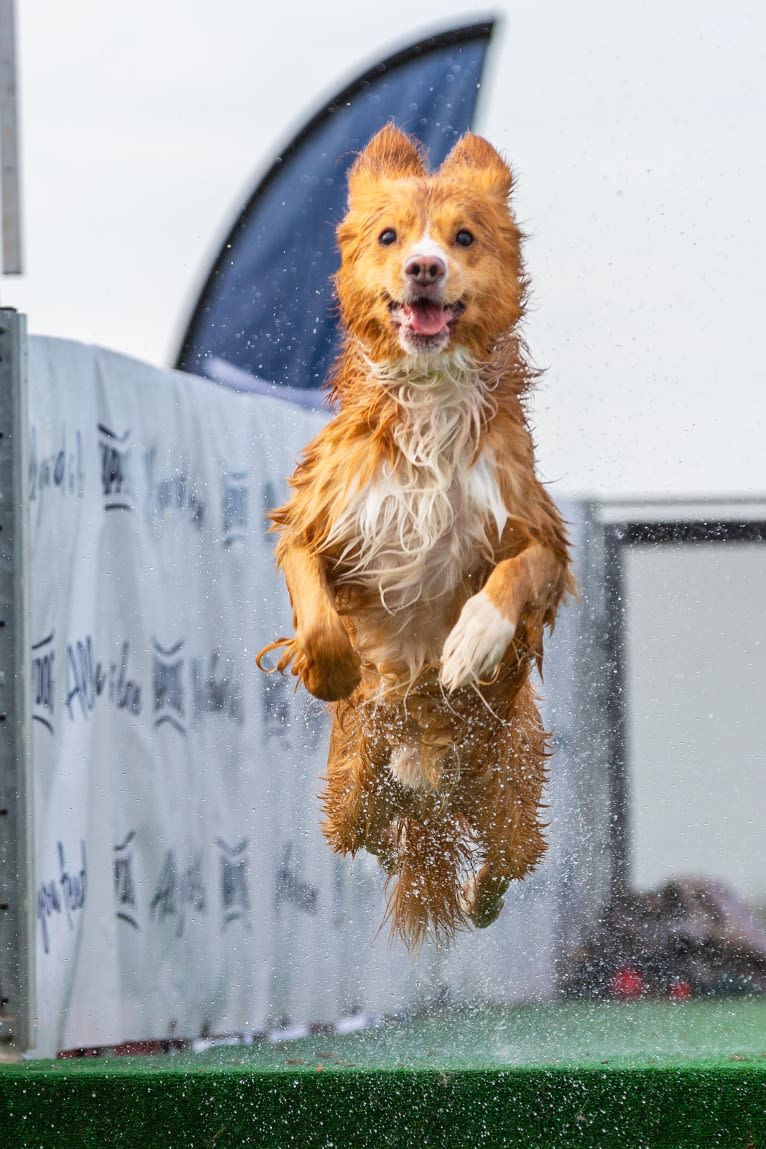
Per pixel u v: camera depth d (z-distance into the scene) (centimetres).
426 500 798
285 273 1378
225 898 1098
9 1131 741
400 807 896
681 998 1309
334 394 834
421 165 811
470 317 777
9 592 775
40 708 958
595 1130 745
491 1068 760
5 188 830
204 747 1095
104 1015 998
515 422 816
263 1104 746
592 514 1346
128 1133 740
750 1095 743
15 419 778
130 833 1038
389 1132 743
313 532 813
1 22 823
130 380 1066
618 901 1330
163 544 1084
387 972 1177
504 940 1273
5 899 771
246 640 1127
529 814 897
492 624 748
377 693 852
